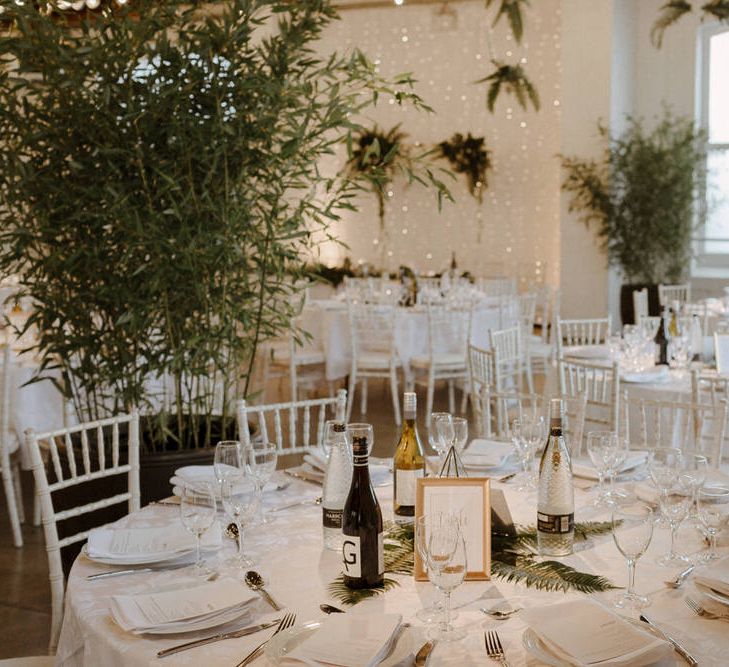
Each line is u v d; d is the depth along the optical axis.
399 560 2.03
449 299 7.77
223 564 2.05
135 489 2.87
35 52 3.27
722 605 1.73
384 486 2.59
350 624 1.59
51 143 3.32
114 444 2.86
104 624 1.75
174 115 3.27
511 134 12.12
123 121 3.30
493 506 2.16
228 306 3.55
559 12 11.73
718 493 2.38
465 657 1.57
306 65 3.54
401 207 12.64
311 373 7.31
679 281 10.38
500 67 12.01
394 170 11.77
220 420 3.91
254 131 3.41
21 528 4.69
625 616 1.72
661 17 10.66
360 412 7.34
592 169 10.66
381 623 1.59
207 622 1.70
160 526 2.32
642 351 4.98
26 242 3.41
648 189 10.17
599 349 5.24
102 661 1.69
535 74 11.93
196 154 3.35
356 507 1.88
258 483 2.19
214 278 3.49
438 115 12.36
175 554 2.05
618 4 10.53
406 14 12.27
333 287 11.66
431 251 12.60
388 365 6.91
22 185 3.36
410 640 1.57
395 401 6.89
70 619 1.89
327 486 2.14
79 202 3.32
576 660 1.47
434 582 1.63
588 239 10.83
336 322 7.12
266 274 3.64
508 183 12.20
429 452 6.01
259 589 1.89
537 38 11.88
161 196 3.43
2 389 4.35
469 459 2.78
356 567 1.88
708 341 5.22
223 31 3.40
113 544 2.14
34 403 4.58
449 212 12.46
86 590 1.93
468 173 12.17
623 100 10.70
